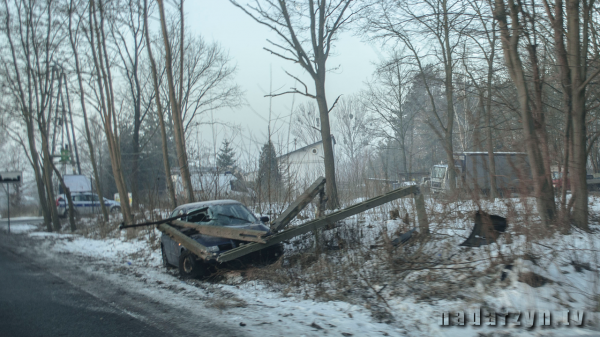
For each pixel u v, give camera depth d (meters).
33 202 63.66
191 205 10.63
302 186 13.46
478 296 5.57
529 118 7.46
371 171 12.95
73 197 32.75
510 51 7.80
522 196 6.04
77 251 14.82
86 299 7.27
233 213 10.07
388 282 6.78
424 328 5.00
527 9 7.88
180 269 9.27
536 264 5.76
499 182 6.40
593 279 5.40
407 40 16.48
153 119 35.78
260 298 6.93
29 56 23.33
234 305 6.47
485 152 6.58
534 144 7.20
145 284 8.51
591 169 26.08
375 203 8.40
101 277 9.43
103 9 18.44
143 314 6.20
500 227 7.18
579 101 7.72
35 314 6.37
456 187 7.75
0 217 52.75
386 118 29.44
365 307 5.96
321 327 5.21
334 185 13.26
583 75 7.91
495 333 4.62
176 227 10.27
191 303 6.76
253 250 7.96
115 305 6.79
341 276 7.40
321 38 13.77
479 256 6.84
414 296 6.05
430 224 9.09
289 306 6.31
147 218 18.73
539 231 6.54
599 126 11.34
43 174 26.30
